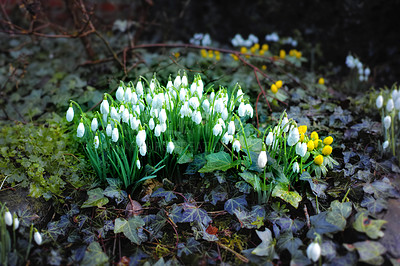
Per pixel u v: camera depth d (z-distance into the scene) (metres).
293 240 0.77
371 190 0.82
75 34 1.15
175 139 0.88
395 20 1.29
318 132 0.97
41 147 0.90
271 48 1.42
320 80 1.18
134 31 1.51
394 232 0.76
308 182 0.84
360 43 1.33
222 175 0.85
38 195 0.83
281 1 1.46
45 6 1.27
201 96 0.85
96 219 0.82
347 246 0.74
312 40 1.42
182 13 1.45
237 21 1.59
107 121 0.85
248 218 0.81
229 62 1.29
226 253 0.79
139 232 0.80
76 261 0.76
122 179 0.85
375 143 0.94
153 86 0.85
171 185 0.85
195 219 0.81
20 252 0.75
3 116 1.09
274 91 1.03
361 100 1.09
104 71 1.21
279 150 0.84
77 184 0.86
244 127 0.91
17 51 1.36
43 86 1.21
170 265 0.76
